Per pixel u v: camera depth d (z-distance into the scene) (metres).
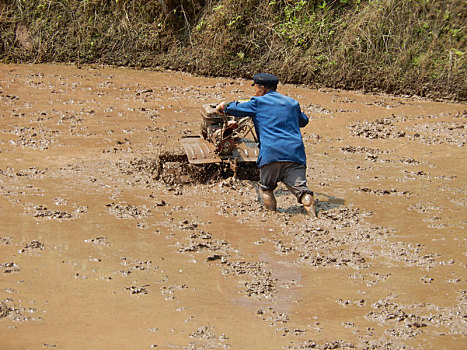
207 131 15.09
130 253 10.80
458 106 24.77
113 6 30.27
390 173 16.16
